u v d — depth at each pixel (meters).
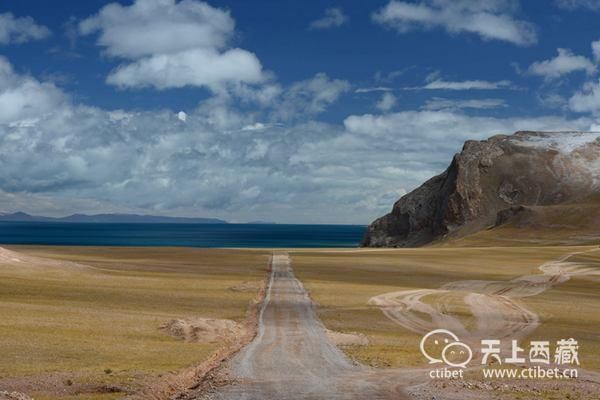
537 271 134.00
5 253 113.31
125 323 57.84
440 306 80.81
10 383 31.64
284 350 48.34
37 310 62.34
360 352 48.56
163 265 133.12
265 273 122.06
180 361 40.94
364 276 120.44
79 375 34.09
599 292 103.00
